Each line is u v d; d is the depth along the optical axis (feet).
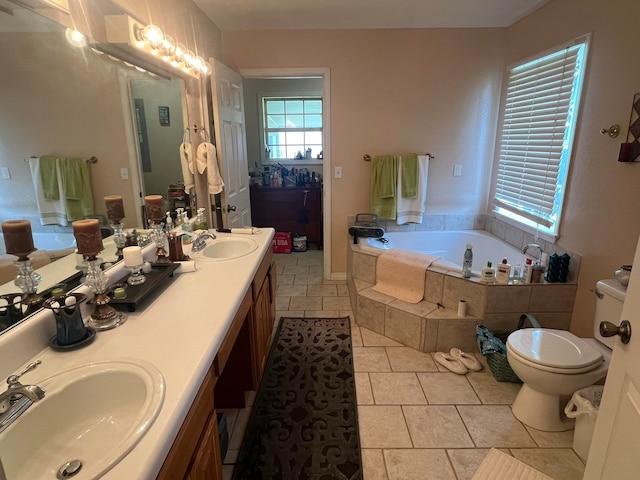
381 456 5.62
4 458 2.64
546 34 9.01
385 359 8.09
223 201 10.00
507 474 5.28
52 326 3.86
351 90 11.34
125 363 3.43
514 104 10.55
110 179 5.64
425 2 8.93
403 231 12.42
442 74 11.19
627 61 6.60
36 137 4.09
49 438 3.05
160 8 7.11
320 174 17.52
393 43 10.99
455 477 5.25
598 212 7.35
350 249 11.02
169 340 3.86
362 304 9.34
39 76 4.17
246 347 6.42
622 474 3.08
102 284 4.23
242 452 5.72
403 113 11.50
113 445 3.06
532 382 5.94
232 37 11.00
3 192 3.69
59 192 4.47
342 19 10.11
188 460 3.16
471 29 10.86
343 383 7.38
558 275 8.02
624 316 3.26
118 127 5.82
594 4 7.39
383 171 11.62
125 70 5.99
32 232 3.98
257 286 6.63
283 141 17.62
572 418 6.17
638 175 6.40
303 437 6.01
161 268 5.53
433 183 12.08
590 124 7.57
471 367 7.60
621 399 3.21
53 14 4.36
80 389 3.25
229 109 10.23
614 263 6.95
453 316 8.20
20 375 3.05
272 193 16.21
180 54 7.63
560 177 8.60
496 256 11.03
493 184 11.89
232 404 6.70
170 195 7.81
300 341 8.90
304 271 13.88
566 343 6.17
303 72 11.21
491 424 6.22
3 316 3.57
